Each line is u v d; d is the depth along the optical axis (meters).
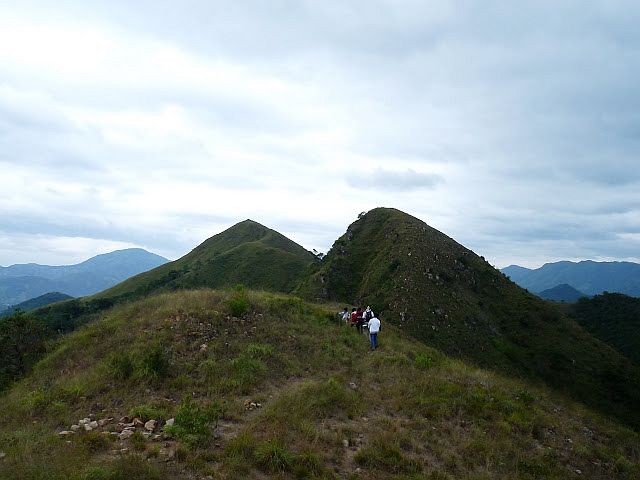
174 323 15.33
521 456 9.64
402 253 73.56
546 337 64.62
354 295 73.50
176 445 8.09
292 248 139.62
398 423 10.41
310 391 11.44
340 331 18.88
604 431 13.30
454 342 55.53
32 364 15.91
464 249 83.88
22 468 6.83
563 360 59.00
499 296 73.62
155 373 11.86
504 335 62.72
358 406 11.07
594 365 60.44
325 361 14.91
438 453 9.12
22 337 17.67
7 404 11.53
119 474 6.59
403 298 62.03
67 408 10.63
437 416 11.12
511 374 52.03
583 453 10.71
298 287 78.38
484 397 12.83
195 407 9.36
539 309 71.00
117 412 10.22
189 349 13.73
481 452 9.45
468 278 73.38
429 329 56.59
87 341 15.05
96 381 11.88
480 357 54.22
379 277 70.94
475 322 61.41
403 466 8.27
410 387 12.90
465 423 11.02
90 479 6.41
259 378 12.48
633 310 102.06
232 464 7.38
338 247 90.00
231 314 16.94
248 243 123.81
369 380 13.65
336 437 9.03
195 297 18.25
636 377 58.41
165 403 10.43
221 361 13.17
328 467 7.89
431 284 65.88
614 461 10.69
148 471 6.75
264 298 20.22
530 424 11.52
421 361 15.74
